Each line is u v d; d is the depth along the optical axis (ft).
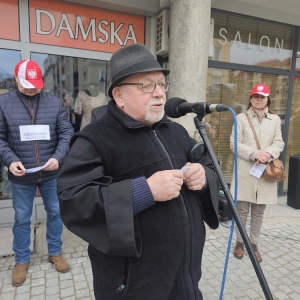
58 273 7.82
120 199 3.01
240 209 8.87
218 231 10.73
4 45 9.89
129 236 2.94
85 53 11.05
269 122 8.67
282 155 15.48
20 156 7.07
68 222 3.25
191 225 3.69
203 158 4.47
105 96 11.89
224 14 13.10
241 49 13.78
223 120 14.08
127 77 3.39
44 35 10.36
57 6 10.36
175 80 10.13
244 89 14.19
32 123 7.09
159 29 11.67
